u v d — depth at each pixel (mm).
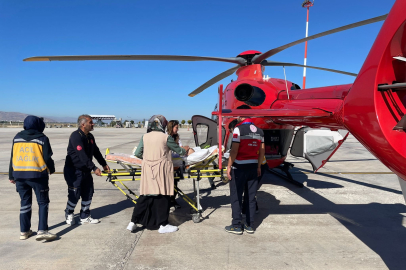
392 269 2545
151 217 3422
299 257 2771
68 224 3643
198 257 2768
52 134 24281
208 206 4504
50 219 3836
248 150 3275
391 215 4016
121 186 5875
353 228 3535
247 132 3291
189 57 5105
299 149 6129
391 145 1961
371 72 2057
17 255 2791
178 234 3348
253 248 2973
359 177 6719
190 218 3932
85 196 3643
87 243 3082
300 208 4355
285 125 4930
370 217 3938
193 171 3797
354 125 2311
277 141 5359
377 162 9062
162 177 3268
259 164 3428
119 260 2701
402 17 1811
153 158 3303
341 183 6066
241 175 3289
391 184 5957
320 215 4031
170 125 4145
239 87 4852
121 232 3402
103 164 3783
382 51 1951
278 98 4840
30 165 2908
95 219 3748
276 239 3205
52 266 2582
